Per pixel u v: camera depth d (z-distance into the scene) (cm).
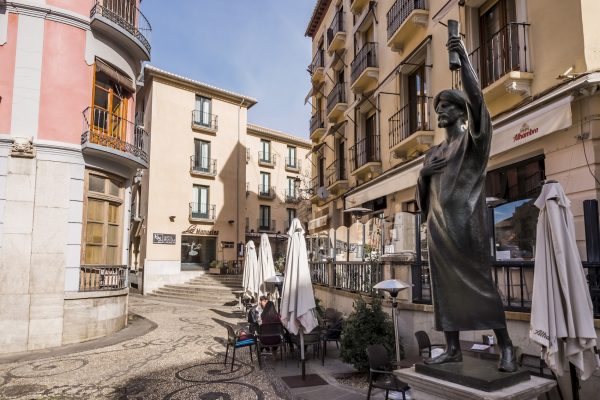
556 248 417
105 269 1191
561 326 404
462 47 291
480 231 307
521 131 753
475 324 301
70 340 1046
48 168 1060
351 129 1725
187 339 1101
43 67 1084
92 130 1158
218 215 2695
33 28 1081
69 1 1130
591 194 671
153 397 640
